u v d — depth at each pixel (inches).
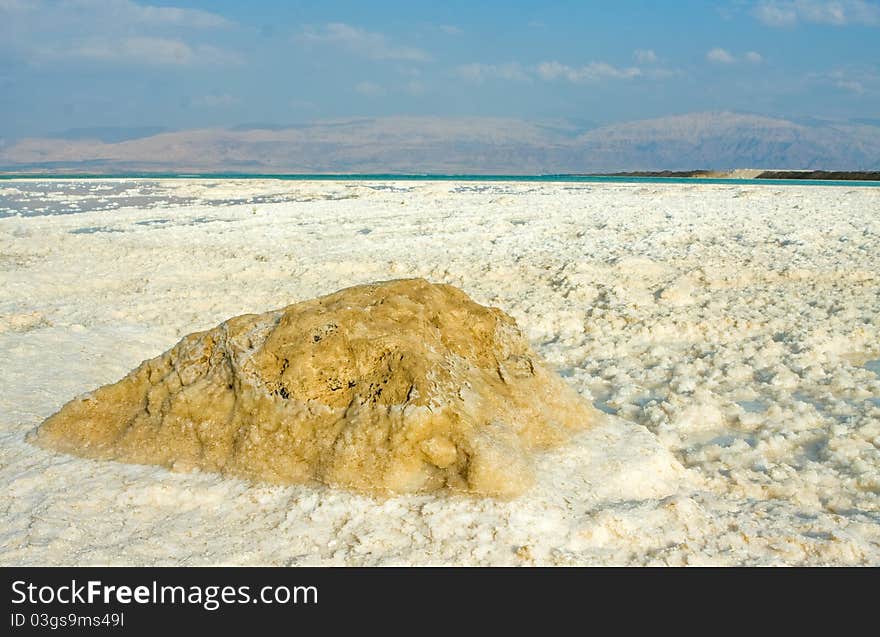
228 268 549.6
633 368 320.2
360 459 177.3
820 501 198.1
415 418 176.9
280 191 1483.8
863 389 284.5
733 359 326.6
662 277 498.3
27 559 152.3
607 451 200.5
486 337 219.6
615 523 165.2
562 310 412.8
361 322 197.9
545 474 183.5
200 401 197.6
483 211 949.8
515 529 161.2
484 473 171.3
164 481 182.4
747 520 175.5
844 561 159.9
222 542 160.2
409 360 185.5
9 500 177.3
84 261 585.6
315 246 651.5
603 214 900.0
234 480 183.2
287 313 202.8
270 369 193.8
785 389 291.9
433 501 170.2
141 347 346.6
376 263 561.6
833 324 374.9
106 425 208.1
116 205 1172.5
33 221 880.3
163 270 543.8
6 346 329.1
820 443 239.0
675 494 188.9
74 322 397.1
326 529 163.3
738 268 516.4
